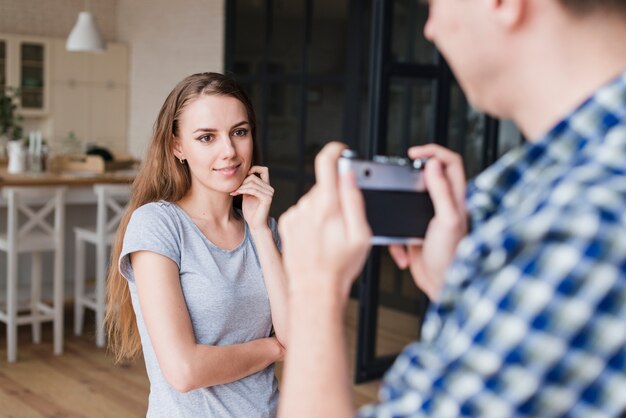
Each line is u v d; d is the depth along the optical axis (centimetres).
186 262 175
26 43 827
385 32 410
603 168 55
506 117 65
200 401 172
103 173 552
